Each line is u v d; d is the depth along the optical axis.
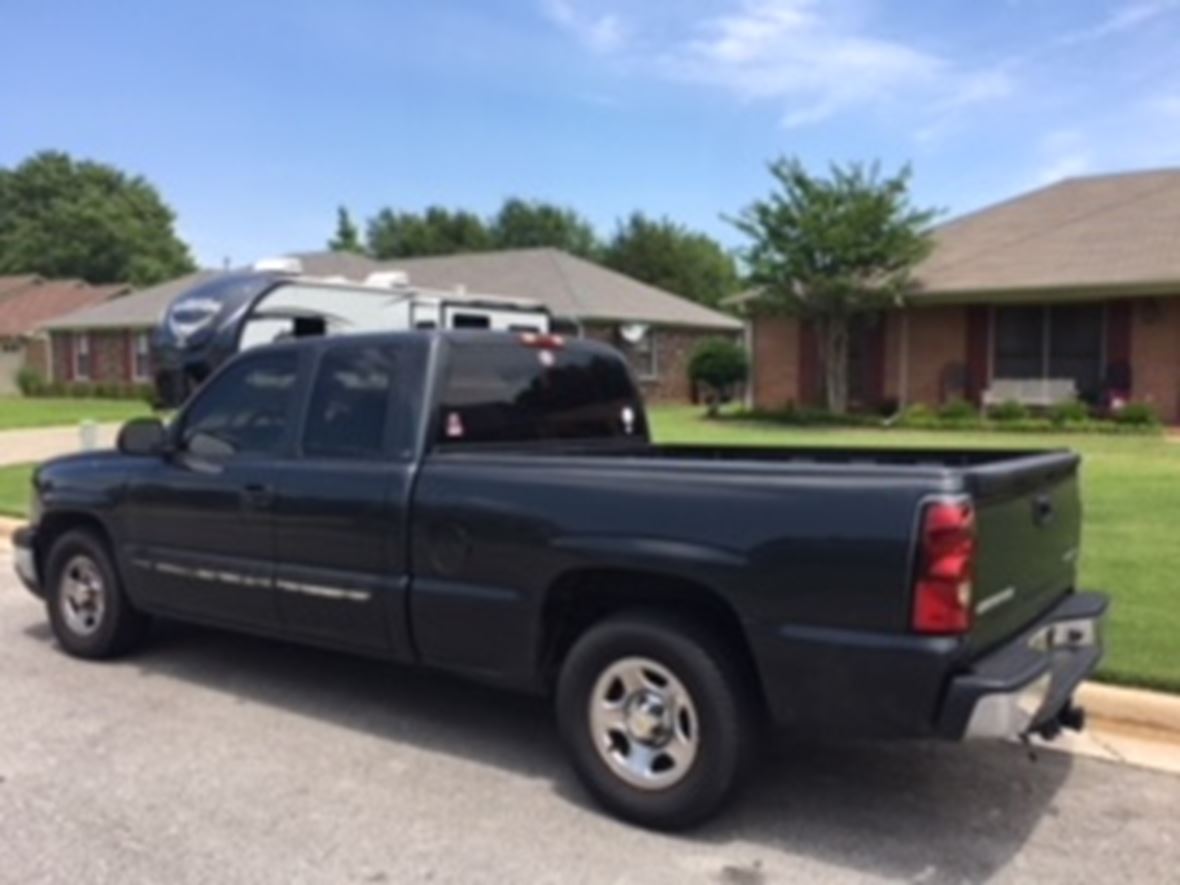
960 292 20.42
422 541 4.55
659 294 32.72
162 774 4.43
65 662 6.11
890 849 3.80
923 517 3.47
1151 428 18.17
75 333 37.56
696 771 3.87
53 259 72.06
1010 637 3.88
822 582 3.62
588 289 29.78
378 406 4.84
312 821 3.99
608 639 4.05
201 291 12.74
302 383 5.14
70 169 77.94
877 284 21.16
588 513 4.11
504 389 5.08
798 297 21.77
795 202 21.45
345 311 13.27
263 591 5.14
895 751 4.73
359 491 4.74
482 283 30.30
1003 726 3.45
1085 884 3.54
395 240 64.81
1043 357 20.83
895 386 22.42
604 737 4.09
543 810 4.12
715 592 3.83
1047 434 18.30
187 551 5.49
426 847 3.79
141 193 77.06
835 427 20.38
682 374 30.88
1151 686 5.06
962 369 21.55
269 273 12.94
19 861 3.64
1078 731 4.54
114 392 35.47
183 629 6.77
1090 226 21.62
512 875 3.59
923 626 3.46
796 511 3.69
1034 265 20.45
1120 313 19.84
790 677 3.69
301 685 5.65
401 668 5.94
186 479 5.47
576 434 5.46
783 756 4.67
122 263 72.75
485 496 4.37
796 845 3.83
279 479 5.04
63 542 6.19
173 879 3.52
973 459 4.92
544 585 4.21
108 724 5.04
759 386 24.11
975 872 3.63
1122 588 6.93
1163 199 22.00
